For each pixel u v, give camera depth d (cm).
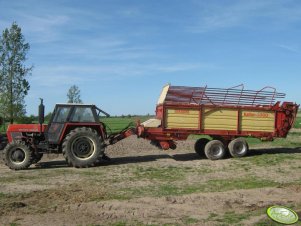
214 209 855
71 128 1527
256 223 748
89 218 793
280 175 1286
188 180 1211
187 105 1677
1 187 1124
